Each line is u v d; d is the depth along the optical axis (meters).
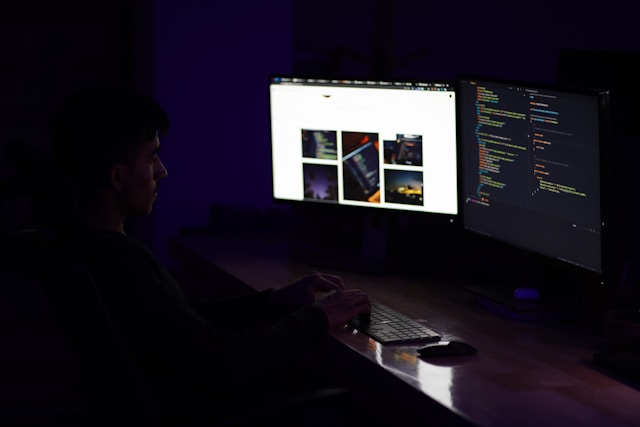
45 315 3.93
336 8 6.66
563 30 5.80
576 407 1.44
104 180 1.71
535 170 2.04
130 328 1.62
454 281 2.41
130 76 3.90
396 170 2.48
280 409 1.61
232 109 3.35
